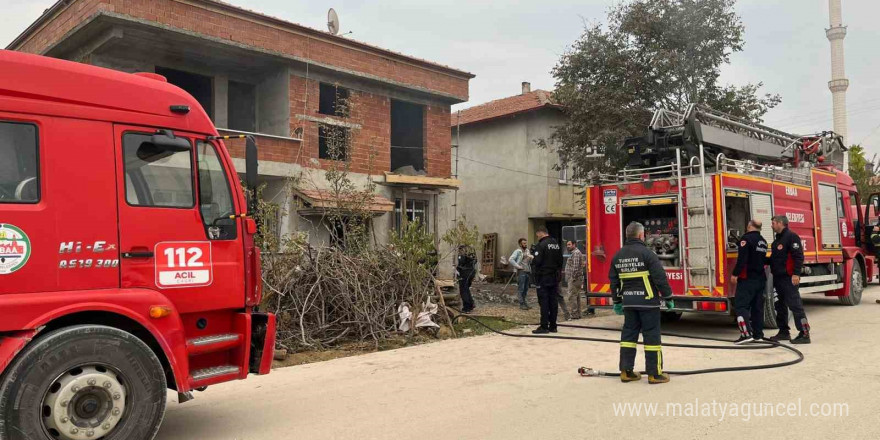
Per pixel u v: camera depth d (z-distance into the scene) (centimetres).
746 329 873
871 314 1166
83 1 1256
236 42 1391
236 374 494
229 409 578
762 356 780
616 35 1698
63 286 408
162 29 1277
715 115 1152
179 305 463
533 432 480
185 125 483
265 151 1445
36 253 399
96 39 1315
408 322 1008
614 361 771
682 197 962
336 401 596
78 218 418
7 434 374
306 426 514
